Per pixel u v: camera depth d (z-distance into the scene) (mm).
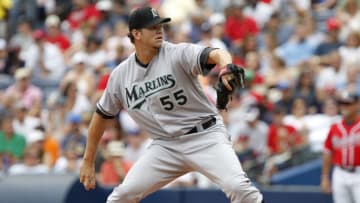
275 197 36719
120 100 23812
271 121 42438
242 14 51312
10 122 44375
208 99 23000
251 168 40531
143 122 23312
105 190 34156
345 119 34438
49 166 41625
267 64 47438
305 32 48844
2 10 62250
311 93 43875
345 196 34531
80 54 51000
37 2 62031
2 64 56281
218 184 22516
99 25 55344
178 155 23016
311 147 41562
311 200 36094
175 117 22750
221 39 50375
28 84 50750
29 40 57312
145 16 22266
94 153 24641
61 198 31656
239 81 20531
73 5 60750
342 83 44375
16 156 44531
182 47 22172
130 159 39438
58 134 45688
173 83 22406
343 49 46406
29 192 32219
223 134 22891
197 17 52062
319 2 54406
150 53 22547
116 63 49688
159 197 36844
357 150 34031
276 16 51250
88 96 47938
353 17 49281
